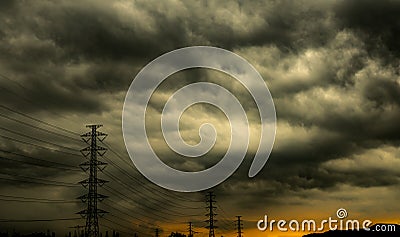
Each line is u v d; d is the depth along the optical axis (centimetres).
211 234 14275
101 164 9275
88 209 9069
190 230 15050
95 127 9369
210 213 14425
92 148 9281
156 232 13938
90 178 9175
